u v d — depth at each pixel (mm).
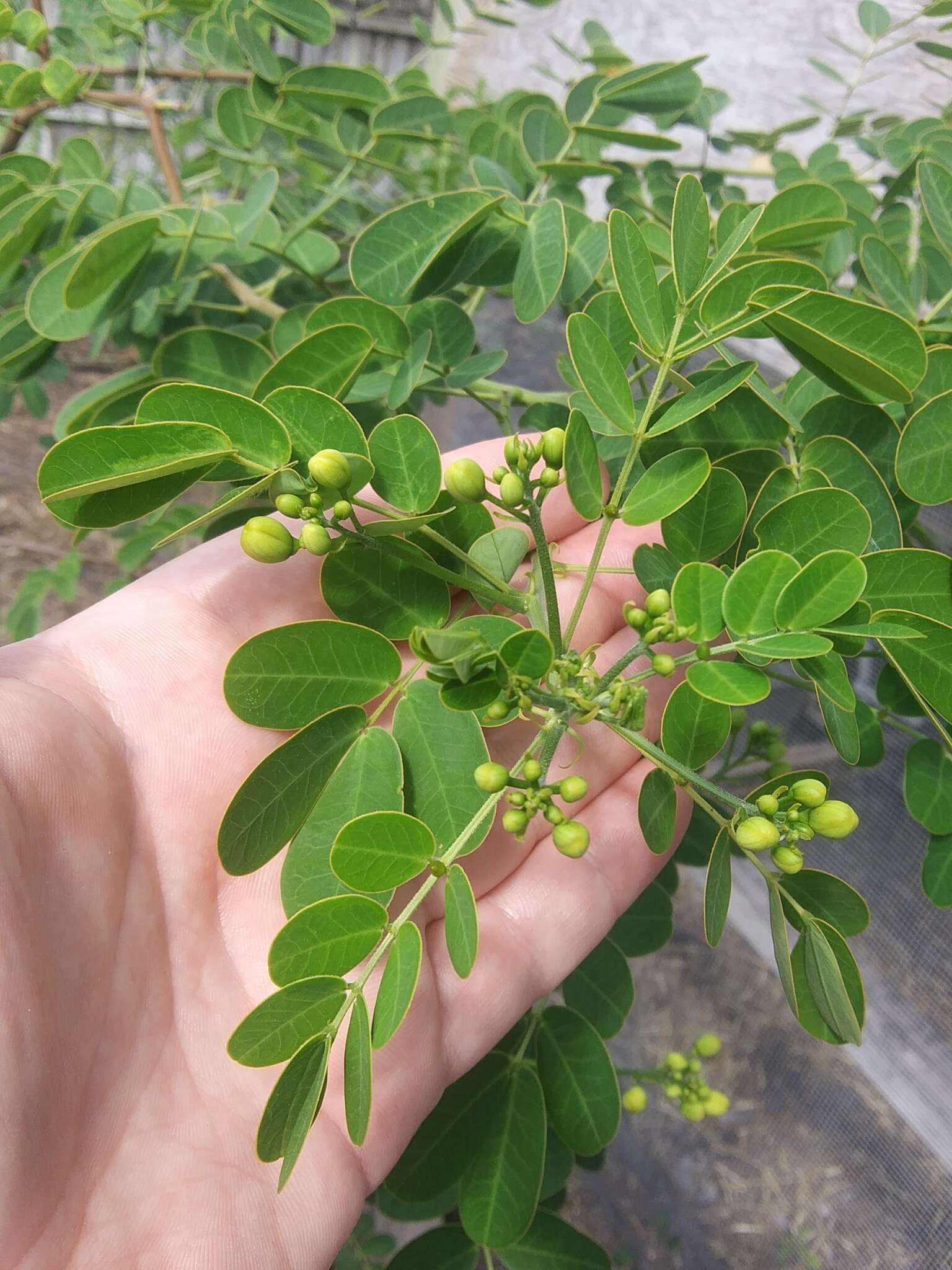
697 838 282
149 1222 173
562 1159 260
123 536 429
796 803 151
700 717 166
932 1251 327
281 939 145
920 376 147
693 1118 312
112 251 229
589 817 233
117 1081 179
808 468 183
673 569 180
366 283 205
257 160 313
